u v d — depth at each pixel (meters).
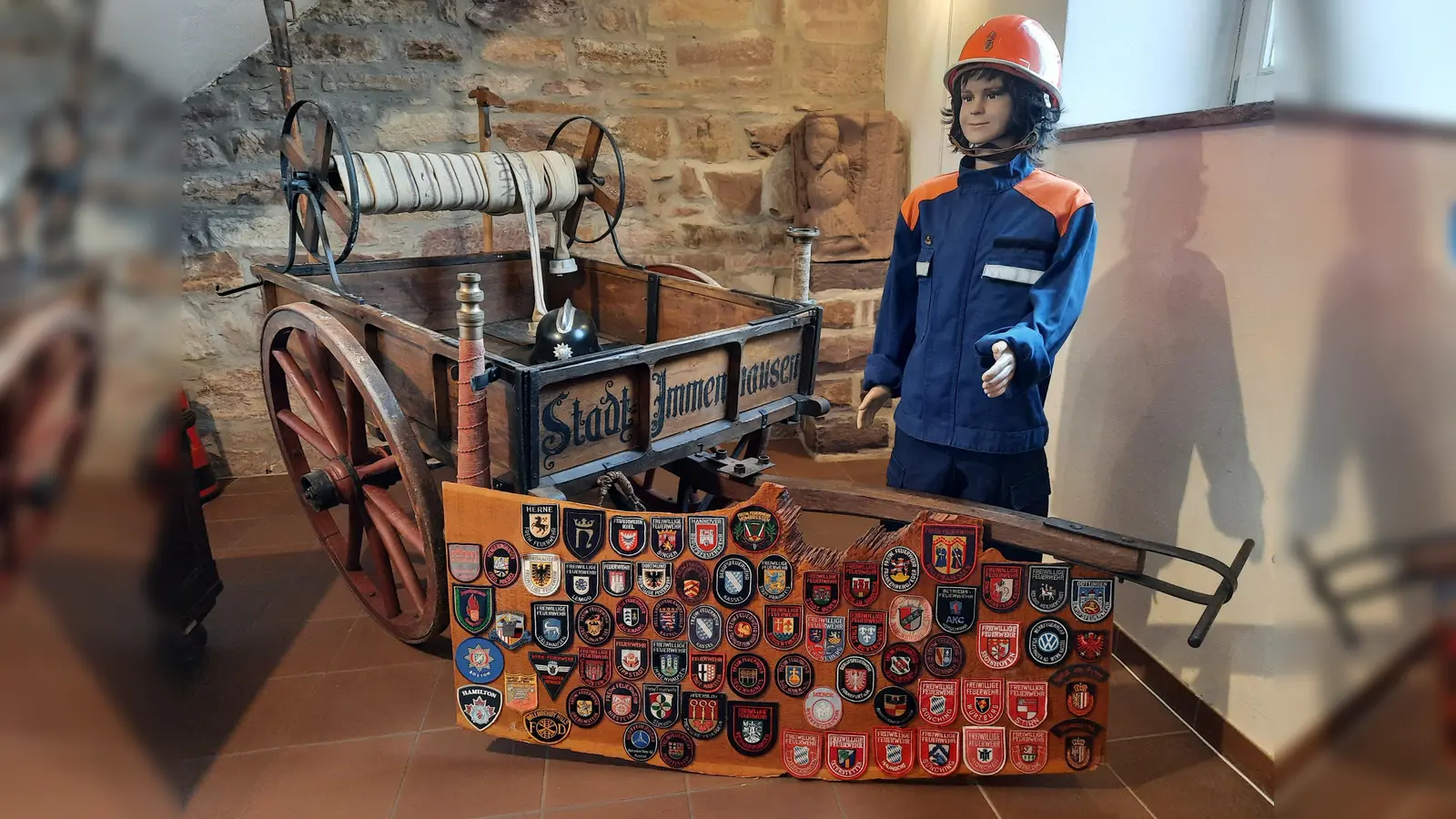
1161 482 1.82
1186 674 1.79
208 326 2.86
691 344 1.69
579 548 1.54
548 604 1.58
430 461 2.18
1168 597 1.82
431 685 1.89
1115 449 1.96
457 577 1.58
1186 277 1.71
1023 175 1.64
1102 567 1.48
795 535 1.52
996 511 1.55
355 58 2.79
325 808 1.53
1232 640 1.65
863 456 3.30
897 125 3.01
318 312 1.82
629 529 1.53
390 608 2.00
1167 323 1.77
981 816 1.54
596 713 1.62
